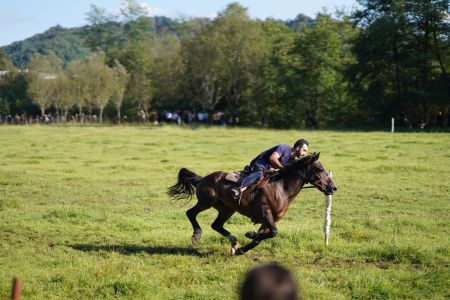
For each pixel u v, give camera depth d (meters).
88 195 18.03
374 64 54.47
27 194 18.17
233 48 60.34
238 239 11.88
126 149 32.28
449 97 51.16
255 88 60.34
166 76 66.00
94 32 126.00
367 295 8.53
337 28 62.50
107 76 74.38
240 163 25.28
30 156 28.73
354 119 59.41
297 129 52.28
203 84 63.00
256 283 2.52
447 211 15.56
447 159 25.83
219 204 11.30
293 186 10.87
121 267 9.87
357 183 19.94
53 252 11.16
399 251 10.50
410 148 30.09
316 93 57.50
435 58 52.12
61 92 76.50
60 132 47.50
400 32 52.38
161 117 71.62
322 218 14.74
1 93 86.88
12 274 9.51
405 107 54.00
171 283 9.10
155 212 15.52
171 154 29.41
